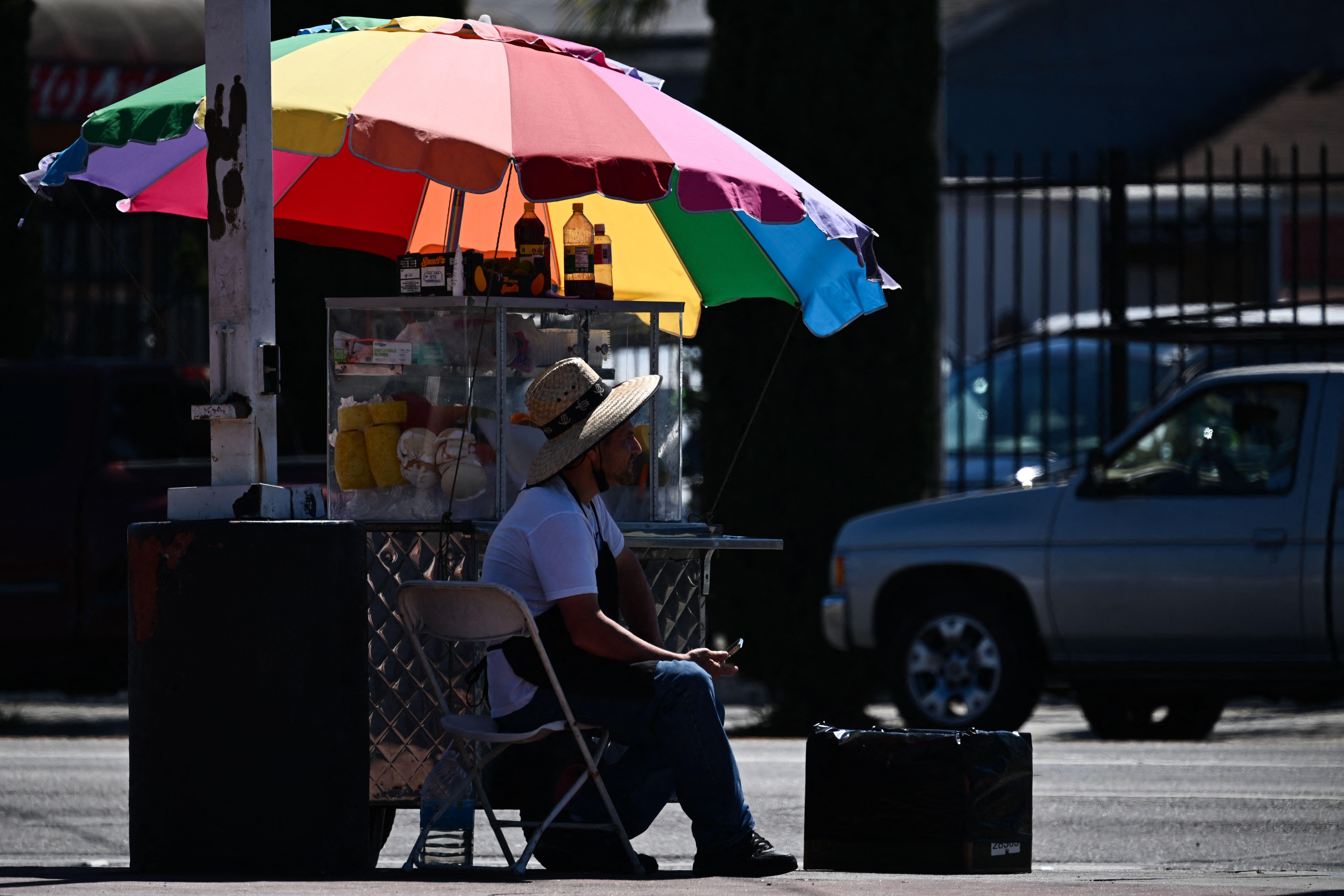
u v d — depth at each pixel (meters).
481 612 19.23
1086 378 67.38
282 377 43.66
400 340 22.64
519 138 20.23
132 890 16.95
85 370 41.47
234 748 18.58
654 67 105.44
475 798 21.30
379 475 22.50
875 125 44.59
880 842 20.61
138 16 69.88
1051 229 101.31
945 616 41.19
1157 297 103.69
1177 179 48.28
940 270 47.22
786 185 21.80
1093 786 32.59
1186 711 44.06
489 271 23.14
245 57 19.14
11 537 40.28
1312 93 128.25
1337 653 38.31
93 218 24.17
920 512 42.06
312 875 18.53
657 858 25.73
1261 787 32.53
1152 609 39.56
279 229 27.64
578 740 19.70
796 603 44.94
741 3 45.09
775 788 32.47
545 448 20.28
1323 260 46.59
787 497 44.94
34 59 67.38
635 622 21.34
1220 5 131.38
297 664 18.52
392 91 20.61
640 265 27.55
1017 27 128.50
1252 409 39.75
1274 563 38.56
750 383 45.03
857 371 44.69
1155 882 20.67
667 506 24.17
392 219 27.86
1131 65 129.62
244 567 18.58
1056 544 40.44
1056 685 41.97
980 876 19.97
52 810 29.84
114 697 52.00
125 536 40.41
